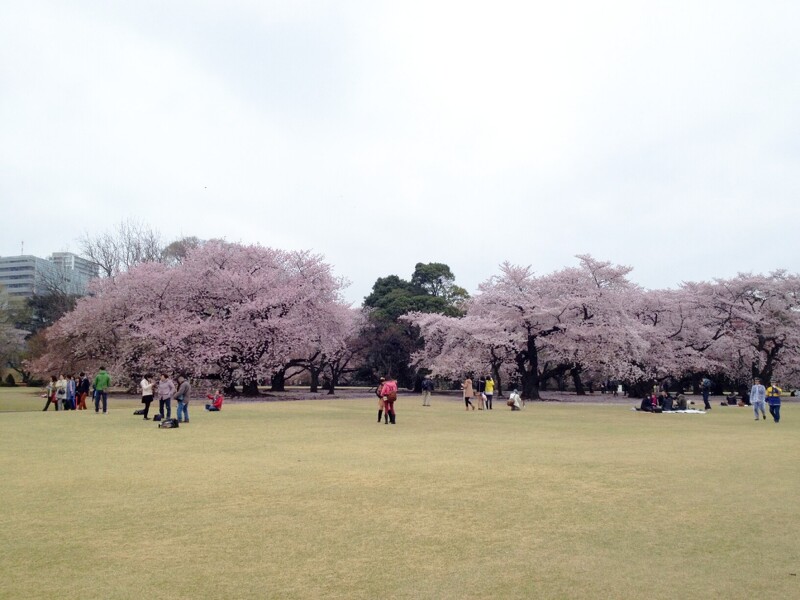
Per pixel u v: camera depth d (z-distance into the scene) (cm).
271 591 517
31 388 6000
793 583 541
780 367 5162
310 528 720
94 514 782
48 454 1330
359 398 4359
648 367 4725
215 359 3781
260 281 4097
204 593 511
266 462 1225
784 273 5022
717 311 4978
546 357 5184
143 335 3700
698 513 802
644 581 546
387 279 7694
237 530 709
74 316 4325
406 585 533
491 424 2216
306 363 5322
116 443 1537
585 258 4516
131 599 496
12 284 11062
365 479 1038
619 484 1002
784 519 772
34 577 549
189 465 1182
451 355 4775
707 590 523
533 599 501
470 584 536
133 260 6091
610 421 2408
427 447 1489
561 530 717
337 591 518
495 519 766
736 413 3050
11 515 776
